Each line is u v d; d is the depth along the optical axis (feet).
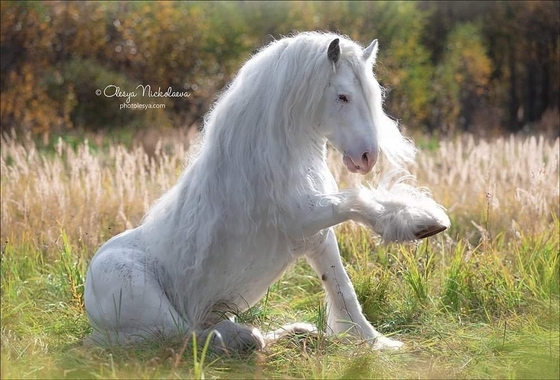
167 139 108.58
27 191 61.05
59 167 63.77
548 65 197.36
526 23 193.67
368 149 31.89
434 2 196.34
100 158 92.07
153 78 143.23
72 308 42.55
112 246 37.24
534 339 35.17
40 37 138.31
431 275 45.80
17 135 123.75
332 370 31.65
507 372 31.55
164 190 58.85
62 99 134.72
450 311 42.42
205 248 34.17
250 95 33.55
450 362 33.40
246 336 33.32
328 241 35.27
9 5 136.46
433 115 165.37
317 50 32.53
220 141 34.01
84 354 33.04
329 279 35.63
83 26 140.77
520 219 55.01
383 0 166.61
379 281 43.70
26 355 34.01
